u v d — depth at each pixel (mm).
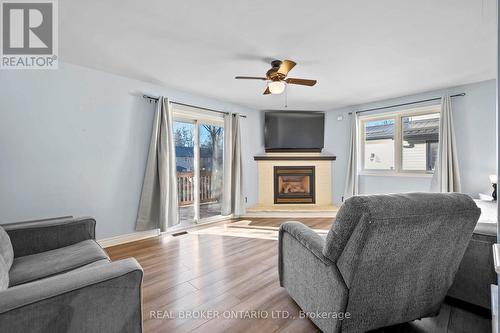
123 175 3357
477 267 1651
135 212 3482
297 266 1739
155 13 1928
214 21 2033
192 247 3119
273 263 2602
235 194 4691
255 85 3678
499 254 800
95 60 2805
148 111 3588
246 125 5086
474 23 2062
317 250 1446
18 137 2578
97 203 3131
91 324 965
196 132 4281
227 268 2480
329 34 2236
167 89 3793
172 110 3844
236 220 4605
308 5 1823
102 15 1955
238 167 4707
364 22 2049
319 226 4156
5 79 2518
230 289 2064
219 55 2666
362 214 1149
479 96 3549
